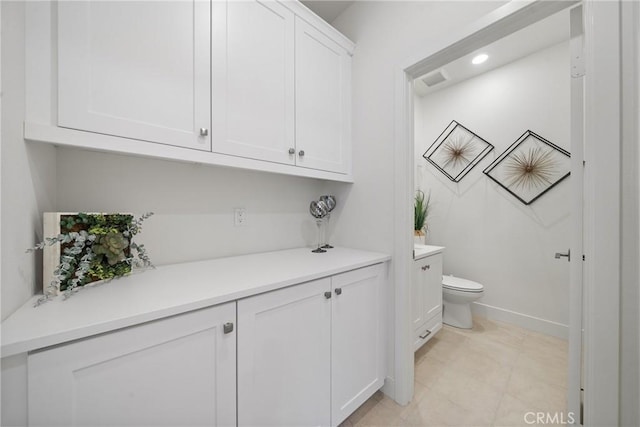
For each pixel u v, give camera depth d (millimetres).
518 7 1016
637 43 774
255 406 872
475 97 2666
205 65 1032
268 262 1266
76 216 797
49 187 869
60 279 739
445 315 2443
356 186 1669
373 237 1565
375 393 1499
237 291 809
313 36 1450
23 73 675
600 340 826
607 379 813
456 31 1198
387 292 1471
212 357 767
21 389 518
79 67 768
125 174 1104
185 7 985
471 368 1738
